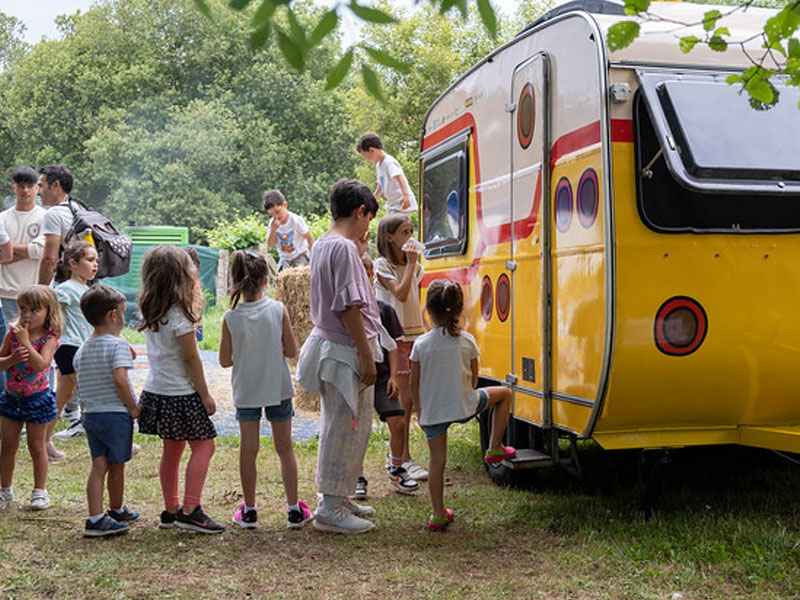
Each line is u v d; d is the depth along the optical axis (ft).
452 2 8.21
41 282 22.39
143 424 15.76
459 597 12.82
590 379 14.96
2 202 167.84
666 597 12.50
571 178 15.67
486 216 20.01
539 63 16.89
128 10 156.15
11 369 16.94
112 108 149.18
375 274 19.71
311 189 146.10
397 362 19.13
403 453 19.38
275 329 16.12
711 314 14.74
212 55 153.79
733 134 14.38
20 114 153.38
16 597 12.77
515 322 18.19
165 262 15.57
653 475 15.66
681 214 14.60
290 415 16.37
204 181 142.72
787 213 14.96
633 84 14.76
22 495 18.16
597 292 14.71
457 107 22.26
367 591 13.15
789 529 15.03
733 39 15.49
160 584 13.38
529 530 15.93
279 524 16.48
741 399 15.23
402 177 27.32
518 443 18.65
